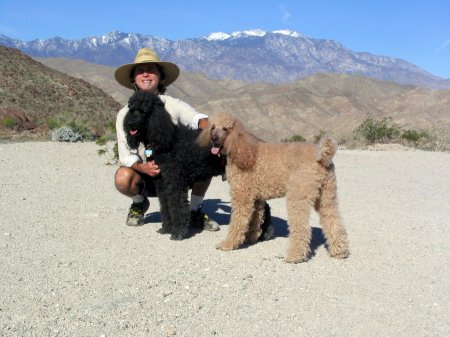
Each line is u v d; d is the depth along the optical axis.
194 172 2.74
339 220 2.51
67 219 3.21
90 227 3.04
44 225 3.05
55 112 17.89
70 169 5.29
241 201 2.59
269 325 1.83
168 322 1.83
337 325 1.84
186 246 2.71
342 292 2.12
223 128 2.51
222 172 2.81
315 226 3.20
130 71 3.11
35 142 8.22
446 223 3.23
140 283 2.16
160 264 2.42
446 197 4.07
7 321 1.81
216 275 2.28
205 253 2.60
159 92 3.20
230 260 2.50
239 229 2.62
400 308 1.97
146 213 3.48
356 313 1.93
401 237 2.90
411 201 3.90
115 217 3.29
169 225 2.88
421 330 1.81
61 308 1.91
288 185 2.46
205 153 2.67
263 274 2.31
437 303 2.02
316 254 2.61
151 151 2.73
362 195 4.12
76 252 2.57
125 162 2.93
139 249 2.64
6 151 6.69
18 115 11.30
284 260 2.47
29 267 2.33
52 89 20.23
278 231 3.07
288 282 2.21
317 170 2.40
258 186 2.56
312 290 2.13
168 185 2.75
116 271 2.31
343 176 5.07
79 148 7.17
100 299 1.99
